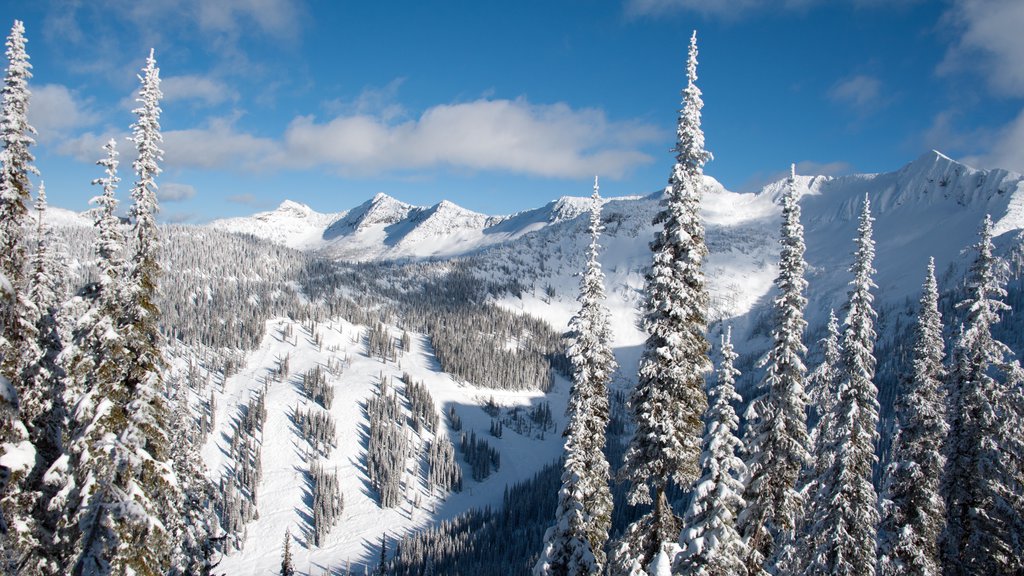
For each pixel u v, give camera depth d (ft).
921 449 96.02
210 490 138.10
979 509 98.84
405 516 554.87
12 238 72.38
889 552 96.02
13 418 62.59
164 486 76.79
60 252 94.73
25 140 72.38
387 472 576.61
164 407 77.61
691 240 71.77
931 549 94.27
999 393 97.96
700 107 71.00
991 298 100.89
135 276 74.54
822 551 88.43
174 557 112.37
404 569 437.99
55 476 71.26
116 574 71.00
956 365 103.09
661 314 73.77
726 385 77.00
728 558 71.20
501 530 476.54
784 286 81.82
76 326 73.00
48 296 86.99
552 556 92.79
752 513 82.69
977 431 99.35
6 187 70.90
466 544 456.86
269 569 472.85
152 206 75.41
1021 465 98.27
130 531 72.74
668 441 72.95
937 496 94.32
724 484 73.26
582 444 94.68
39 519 79.77
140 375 75.25
